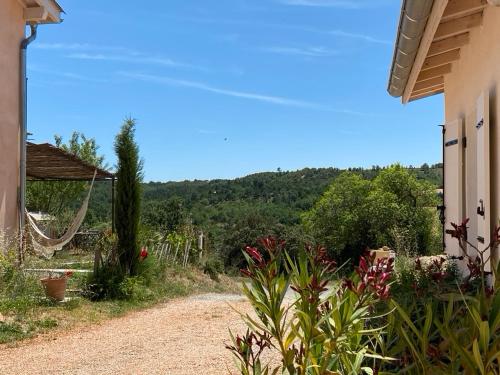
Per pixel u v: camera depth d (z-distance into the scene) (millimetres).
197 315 8484
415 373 2178
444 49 5773
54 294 8703
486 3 4660
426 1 3783
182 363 5215
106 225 19312
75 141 24406
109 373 4914
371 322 2609
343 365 2293
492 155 4629
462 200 6059
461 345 1902
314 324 2078
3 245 8797
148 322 7914
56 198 22516
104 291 9875
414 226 23125
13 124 9633
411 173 25234
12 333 6688
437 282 2621
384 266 2176
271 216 24062
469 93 5707
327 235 24781
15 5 9625
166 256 14156
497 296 1933
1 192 9242
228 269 19266
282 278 2145
